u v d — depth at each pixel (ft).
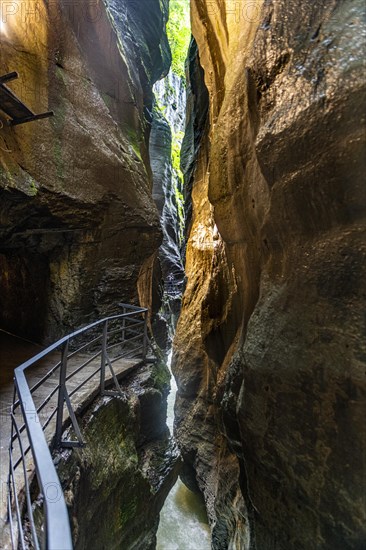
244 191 13.74
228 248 17.60
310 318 9.29
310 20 9.79
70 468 11.08
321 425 8.87
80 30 25.49
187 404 32.65
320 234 9.21
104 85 28.91
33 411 6.64
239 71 14.56
